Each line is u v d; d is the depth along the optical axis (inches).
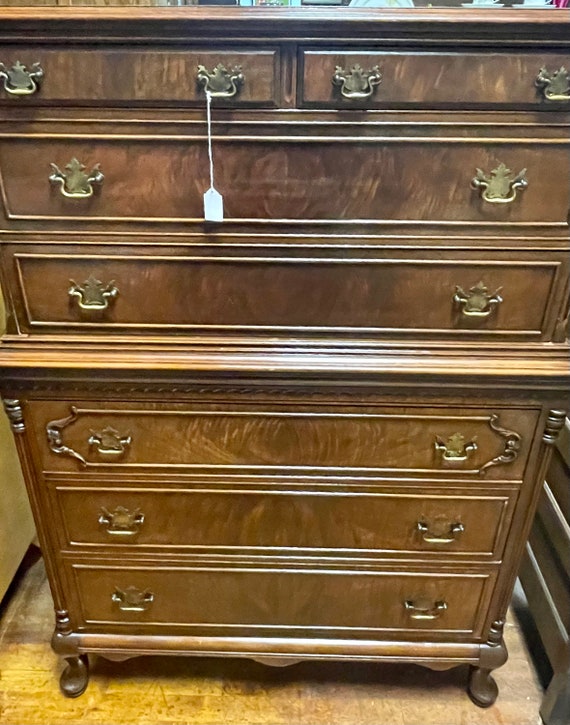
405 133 37.0
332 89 35.9
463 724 55.2
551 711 53.8
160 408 44.4
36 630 62.7
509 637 62.9
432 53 35.1
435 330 42.4
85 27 34.3
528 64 35.2
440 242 39.8
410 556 50.0
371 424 44.9
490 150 37.3
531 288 41.0
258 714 55.8
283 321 42.4
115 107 36.4
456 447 45.5
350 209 39.0
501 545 49.3
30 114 36.7
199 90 35.9
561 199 38.4
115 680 58.3
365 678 58.9
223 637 54.1
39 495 47.9
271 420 44.8
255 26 34.2
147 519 49.0
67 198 38.7
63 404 44.3
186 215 39.2
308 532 49.4
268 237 39.8
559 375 41.8
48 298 41.7
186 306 41.9
